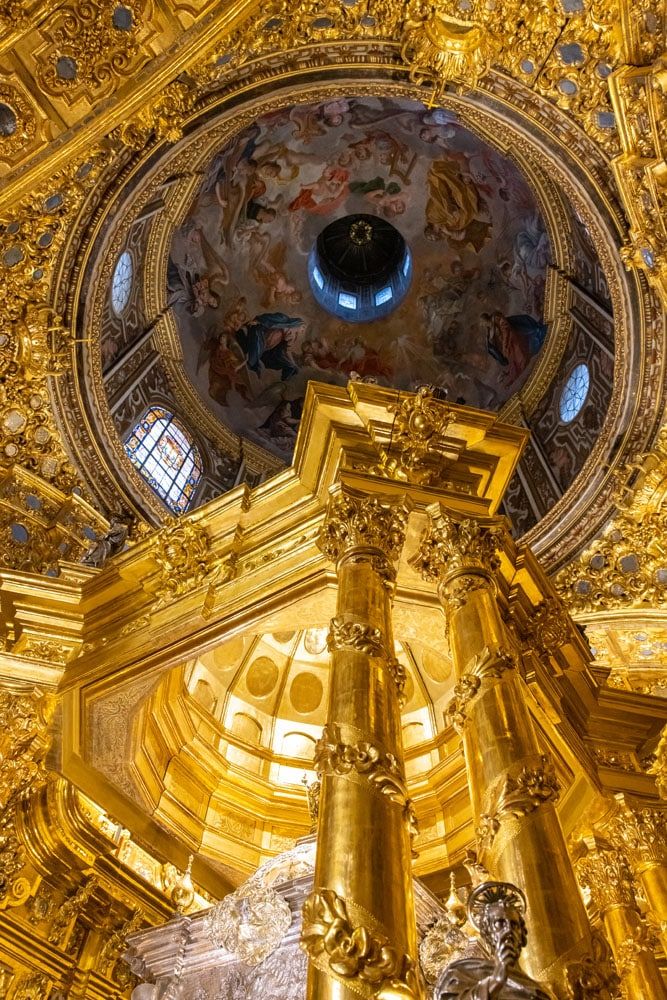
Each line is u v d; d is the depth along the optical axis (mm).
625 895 9773
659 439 16656
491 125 16766
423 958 7379
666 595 16922
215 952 7668
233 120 16547
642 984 9086
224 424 23328
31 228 15375
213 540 10430
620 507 17203
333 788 6273
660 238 15117
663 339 16344
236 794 12945
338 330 25938
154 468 20156
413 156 23953
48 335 16250
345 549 8562
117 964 12195
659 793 10461
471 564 8617
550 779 6770
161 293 21422
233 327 24438
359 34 15312
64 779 11312
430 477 9547
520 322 22906
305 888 7508
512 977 4191
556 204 19812
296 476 10102
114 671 10250
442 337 24922
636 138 14594
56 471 16859
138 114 14773
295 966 7195
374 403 9805
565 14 14336
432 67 15609
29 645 10656
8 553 15867
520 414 21922
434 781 12617
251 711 14109
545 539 17922
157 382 21750
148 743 11820
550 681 10062
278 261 25328
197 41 14016
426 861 11992
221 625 9906
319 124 23078
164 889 12961
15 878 11625
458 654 7945
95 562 15914
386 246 26344
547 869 6148
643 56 14125
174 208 20359
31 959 11391
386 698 7098
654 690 17016
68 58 13555
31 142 14211
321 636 14812
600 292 19375
